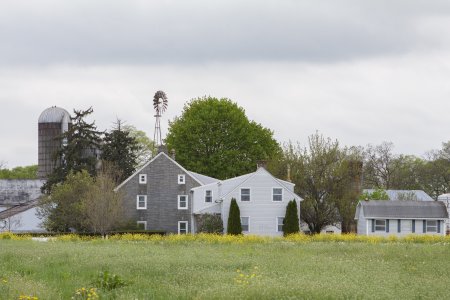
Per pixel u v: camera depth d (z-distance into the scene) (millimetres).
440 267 36375
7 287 26453
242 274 30672
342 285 26469
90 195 82562
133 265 35812
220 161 108562
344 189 91250
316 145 92938
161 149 95062
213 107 111875
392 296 24797
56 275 32969
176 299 25578
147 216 94125
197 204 91875
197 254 43969
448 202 97312
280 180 86625
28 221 94438
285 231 83688
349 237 65000
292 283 26719
